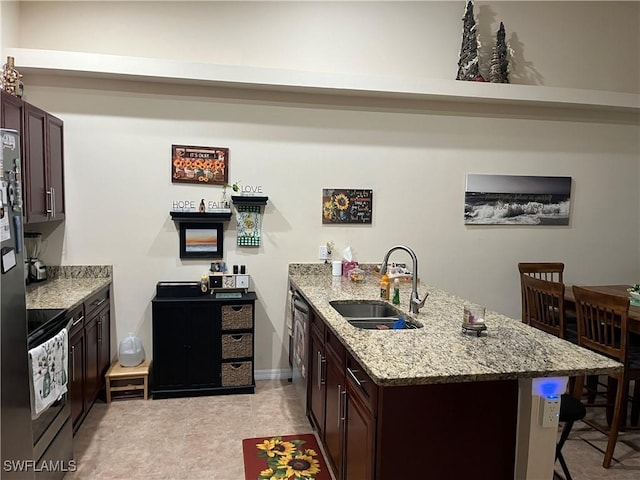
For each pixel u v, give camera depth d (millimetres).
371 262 4047
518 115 4219
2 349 1698
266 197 3695
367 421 1738
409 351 1831
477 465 1737
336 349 2264
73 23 3426
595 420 3230
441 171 4105
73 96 3436
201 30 3619
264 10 3711
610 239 4531
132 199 3588
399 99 3967
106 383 3352
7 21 3148
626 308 2578
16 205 1824
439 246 4168
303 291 3141
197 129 3643
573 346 1948
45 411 2148
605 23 4348
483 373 1606
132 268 3627
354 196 3955
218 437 2863
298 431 2947
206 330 3443
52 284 3289
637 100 4160
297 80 3539
